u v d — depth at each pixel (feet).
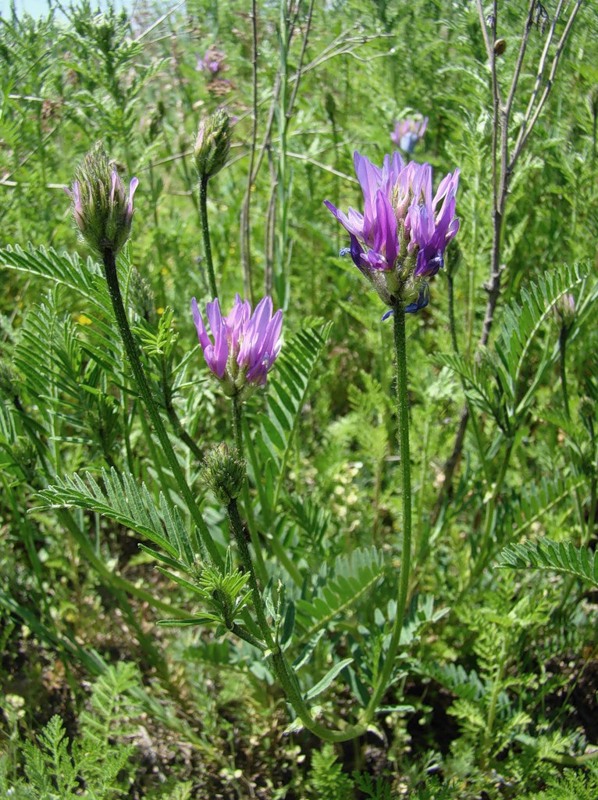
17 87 1.64
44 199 1.65
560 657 1.24
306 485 1.51
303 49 1.44
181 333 1.69
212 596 0.82
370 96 1.95
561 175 1.61
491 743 1.09
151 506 0.86
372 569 1.01
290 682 0.90
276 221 1.60
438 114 1.85
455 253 1.09
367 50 1.81
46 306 1.09
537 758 1.04
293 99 1.45
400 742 1.16
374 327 1.57
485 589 1.22
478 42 1.59
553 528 1.19
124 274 0.98
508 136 1.31
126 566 1.50
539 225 1.64
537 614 1.05
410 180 0.76
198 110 2.09
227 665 1.15
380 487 1.52
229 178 2.17
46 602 1.26
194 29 2.04
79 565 1.44
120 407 1.13
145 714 1.24
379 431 1.40
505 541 1.19
